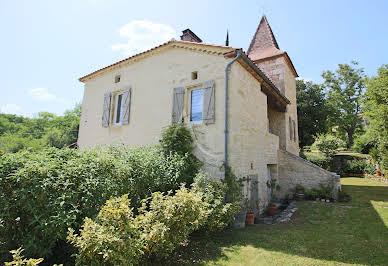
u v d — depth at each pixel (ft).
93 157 14.10
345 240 16.58
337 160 68.23
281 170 36.22
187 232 12.82
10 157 10.96
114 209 9.67
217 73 22.88
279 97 34.47
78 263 8.69
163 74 27.89
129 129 30.25
